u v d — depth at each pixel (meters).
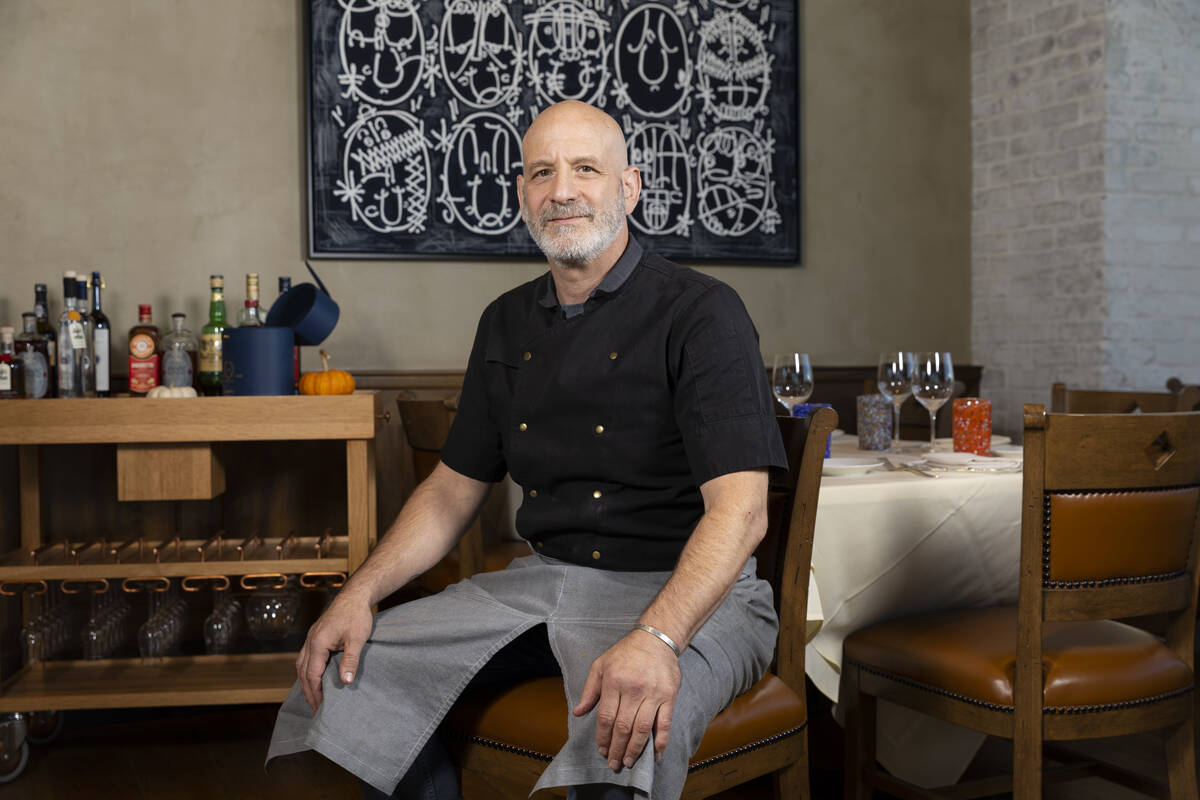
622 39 3.43
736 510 1.36
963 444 2.27
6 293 2.95
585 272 1.56
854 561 1.85
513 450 1.59
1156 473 1.60
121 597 2.70
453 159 3.27
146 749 2.59
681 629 1.27
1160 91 3.48
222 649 2.64
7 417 2.27
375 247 3.21
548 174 1.54
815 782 2.27
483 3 3.29
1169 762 1.72
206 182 3.08
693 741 1.29
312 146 3.14
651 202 3.48
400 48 3.22
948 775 2.14
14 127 2.95
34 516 2.76
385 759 1.36
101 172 3.01
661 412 1.49
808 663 1.90
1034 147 3.66
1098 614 1.59
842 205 3.74
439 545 1.64
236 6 3.10
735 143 3.57
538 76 3.35
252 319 2.81
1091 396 2.84
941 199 3.87
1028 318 3.71
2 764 2.37
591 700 1.25
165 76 3.05
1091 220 3.46
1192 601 1.69
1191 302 3.56
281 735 1.47
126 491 2.33
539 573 1.49
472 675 1.40
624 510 1.50
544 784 1.24
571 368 1.53
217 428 2.33
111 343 3.02
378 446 3.19
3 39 2.94
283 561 2.43
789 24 3.63
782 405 2.38
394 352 3.26
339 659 1.42
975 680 1.66
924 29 3.84
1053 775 1.92
